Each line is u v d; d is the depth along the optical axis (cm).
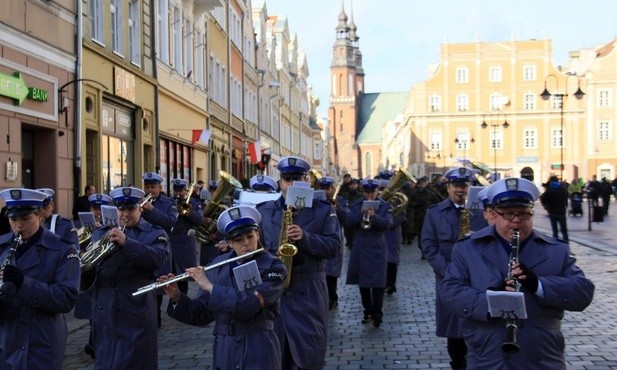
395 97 15588
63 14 1672
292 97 7294
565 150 8194
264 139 5334
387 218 1124
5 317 584
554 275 484
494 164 7925
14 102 1426
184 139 2897
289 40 7394
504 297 452
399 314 1222
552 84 8262
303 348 718
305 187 711
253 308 547
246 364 560
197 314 566
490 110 8431
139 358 720
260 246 593
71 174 1722
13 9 1425
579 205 4119
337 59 15188
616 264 1812
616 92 7950
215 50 3606
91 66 1848
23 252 599
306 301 729
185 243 1288
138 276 725
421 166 8556
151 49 2408
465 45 8488
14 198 592
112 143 2052
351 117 15175
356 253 1132
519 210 484
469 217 846
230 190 1091
